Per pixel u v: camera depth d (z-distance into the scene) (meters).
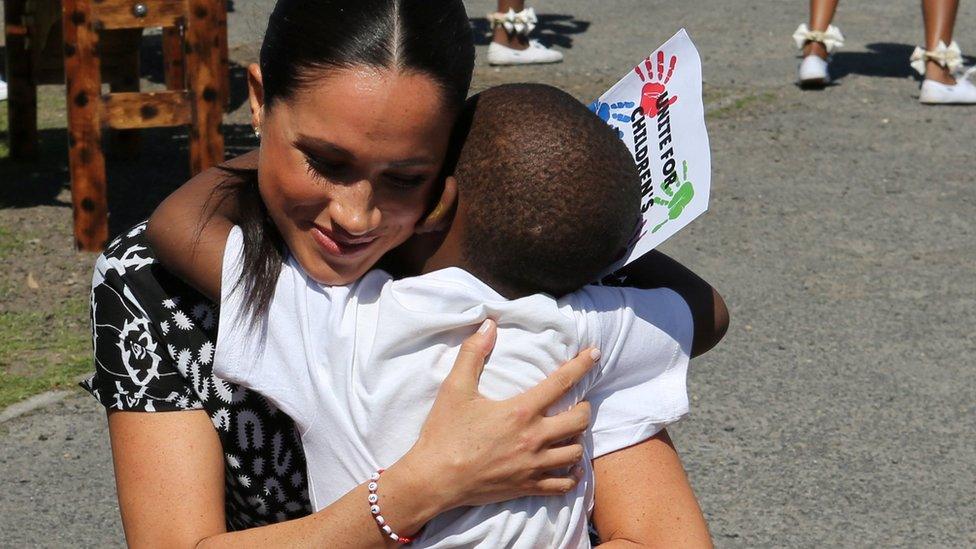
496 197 1.42
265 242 1.50
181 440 1.53
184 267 1.51
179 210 1.53
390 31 1.33
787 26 10.64
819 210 6.20
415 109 1.35
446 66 1.36
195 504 1.50
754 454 3.94
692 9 11.32
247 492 1.58
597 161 1.43
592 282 1.57
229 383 1.53
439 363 1.46
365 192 1.38
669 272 1.71
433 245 1.48
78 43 5.11
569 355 1.48
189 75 5.29
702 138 1.53
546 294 1.49
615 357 1.53
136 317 1.55
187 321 1.54
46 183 6.41
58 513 3.54
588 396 1.55
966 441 4.05
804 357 4.62
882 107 8.10
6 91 6.81
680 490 1.56
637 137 1.62
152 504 1.50
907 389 4.39
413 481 1.40
